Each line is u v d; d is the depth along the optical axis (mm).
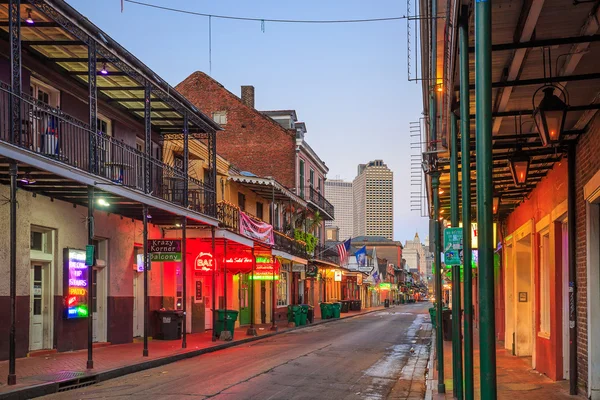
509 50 7137
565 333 12281
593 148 9414
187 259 26375
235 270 28156
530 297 17594
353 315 51125
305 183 46406
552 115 7211
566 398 10336
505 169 13242
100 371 13461
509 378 12898
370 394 11805
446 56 7906
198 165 27562
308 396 11250
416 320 42688
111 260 20000
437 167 12672
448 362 16328
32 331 16406
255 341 24719
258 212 36812
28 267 15766
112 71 17391
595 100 8820
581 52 7152
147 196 17672
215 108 45094
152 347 19422
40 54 16281
